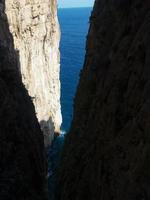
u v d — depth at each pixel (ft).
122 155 56.34
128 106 59.88
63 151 110.93
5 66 112.47
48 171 153.17
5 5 148.87
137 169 48.83
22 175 95.35
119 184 54.13
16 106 107.65
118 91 65.31
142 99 54.70
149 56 56.08
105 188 61.57
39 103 178.29
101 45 84.69
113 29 79.51
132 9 69.67
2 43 120.37
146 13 63.93
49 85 196.44
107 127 67.82
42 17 184.14
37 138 127.75
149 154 47.34
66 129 220.64
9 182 88.74
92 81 87.40
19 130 103.40
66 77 357.41
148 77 55.11
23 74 160.76
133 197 48.32
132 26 67.72
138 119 53.57
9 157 93.30
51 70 199.72
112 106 66.18
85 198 73.46
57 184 105.50
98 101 78.13
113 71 70.59
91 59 92.22
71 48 562.25
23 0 164.35
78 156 85.25
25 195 93.20
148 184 46.11
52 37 200.64
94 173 70.13
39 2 179.42
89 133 81.25
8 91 105.40
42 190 113.70
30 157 108.37
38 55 180.96
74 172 85.30
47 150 184.65
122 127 61.00
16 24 157.07
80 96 98.12
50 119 193.16
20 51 158.51
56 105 205.36
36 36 177.78
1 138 92.22
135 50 61.82
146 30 59.93
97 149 71.82
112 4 81.97
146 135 49.75
